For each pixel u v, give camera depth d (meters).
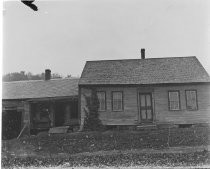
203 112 13.67
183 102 13.84
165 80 14.08
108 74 14.30
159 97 14.03
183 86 13.89
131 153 12.40
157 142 12.76
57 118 14.49
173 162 11.84
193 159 11.73
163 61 14.42
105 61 14.38
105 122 14.00
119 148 12.77
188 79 13.84
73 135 13.59
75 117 14.35
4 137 13.98
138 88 14.16
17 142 13.36
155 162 11.85
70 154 12.66
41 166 12.42
